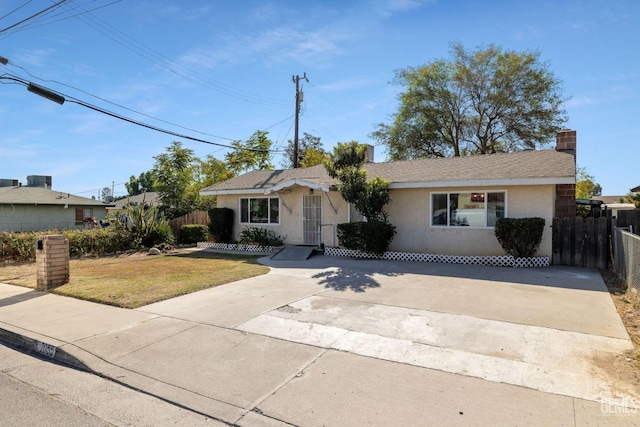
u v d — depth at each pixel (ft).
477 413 11.37
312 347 16.67
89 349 16.85
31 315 21.91
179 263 41.75
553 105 89.10
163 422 11.63
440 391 12.69
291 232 53.47
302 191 52.21
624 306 22.04
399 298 24.47
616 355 15.08
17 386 14.17
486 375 13.71
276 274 33.86
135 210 56.03
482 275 32.22
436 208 42.60
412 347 16.38
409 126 97.19
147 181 214.69
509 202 38.99
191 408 12.34
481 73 92.17
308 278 31.76
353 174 43.11
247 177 63.77
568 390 12.50
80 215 101.40
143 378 14.34
